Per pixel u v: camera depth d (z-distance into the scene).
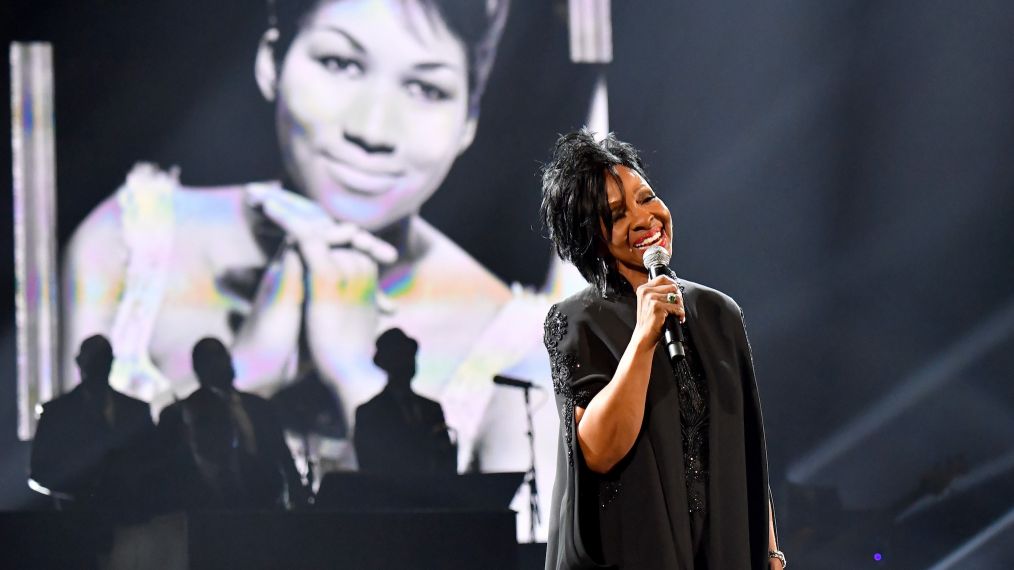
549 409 10.17
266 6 10.23
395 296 10.16
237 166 10.11
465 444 10.04
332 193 10.16
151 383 9.84
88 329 9.85
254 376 9.92
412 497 8.86
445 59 10.34
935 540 10.15
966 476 10.53
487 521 7.35
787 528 9.84
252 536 7.01
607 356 3.06
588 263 3.21
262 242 10.08
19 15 9.97
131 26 10.09
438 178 10.29
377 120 10.23
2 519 7.86
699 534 2.92
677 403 2.99
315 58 10.21
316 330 10.03
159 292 9.95
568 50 10.51
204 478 9.58
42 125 9.95
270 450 9.73
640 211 3.12
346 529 7.14
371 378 10.04
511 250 10.31
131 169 10.01
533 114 10.41
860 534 9.77
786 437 10.84
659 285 2.90
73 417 9.57
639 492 2.90
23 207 9.88
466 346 10.16
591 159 3.19
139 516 7.82
